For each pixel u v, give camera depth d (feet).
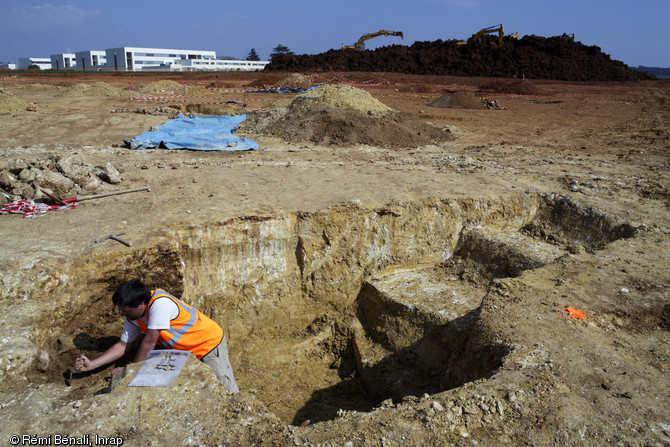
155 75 138.21
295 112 44.24
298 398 20.52
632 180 29.25
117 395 11.18
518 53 135.23
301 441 10.21
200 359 13.43
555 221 25.43
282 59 147.23
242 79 126.31
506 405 11.03
